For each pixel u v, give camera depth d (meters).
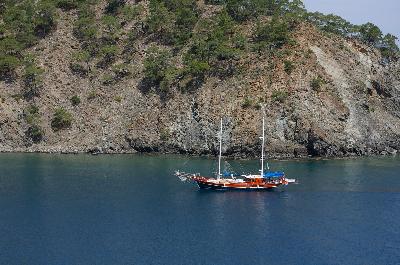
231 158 181.50
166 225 108.06
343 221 111.50
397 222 110.88
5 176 150.12
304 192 134.62
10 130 198.88
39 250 94.75
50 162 173.00
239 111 187.38
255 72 195.50
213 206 121.31
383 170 162.12
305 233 104.12
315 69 199.50
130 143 195.12
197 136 189.25
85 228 105.94
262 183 135.50
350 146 189.75
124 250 94.88
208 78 199.25
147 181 144.25
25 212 115.81
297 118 186.12
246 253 94.06
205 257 92.25
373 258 92.31
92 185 139.62
